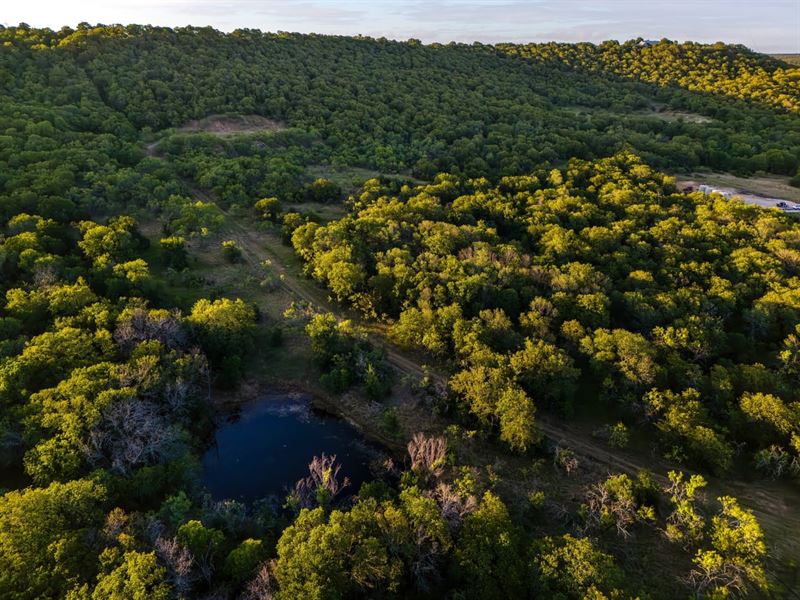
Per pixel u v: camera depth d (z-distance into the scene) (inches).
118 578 1225.4
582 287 2775.6
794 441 1889.8
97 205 3609.7
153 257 3440.0
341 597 1327.5
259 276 3373.5
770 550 1675.7
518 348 2431.1
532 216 3683.6
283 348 2714.1
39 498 1403.8
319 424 2290.8
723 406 2134.6
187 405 2129.7
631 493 1716.3
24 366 1911.9
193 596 1350.9
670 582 1562.5
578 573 1331.2
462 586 1433.3
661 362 2327.8
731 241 3280.0
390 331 2797.7
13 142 3907.5
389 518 1492.4
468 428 2177.7
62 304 2372.0
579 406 2345.0
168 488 1713.8
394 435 2207.2
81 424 1678.2
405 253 3137.3
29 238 2827.3
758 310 2527.1
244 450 2128.4
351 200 4239.7
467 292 2699.3
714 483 1951.3
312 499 1835.6
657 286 2834.6
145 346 2161.7
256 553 1428.4
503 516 1534.2
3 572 1236.5
